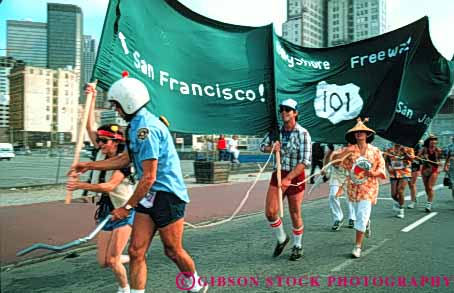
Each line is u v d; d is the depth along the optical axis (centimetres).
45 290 497
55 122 7544
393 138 916
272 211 604
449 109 3856
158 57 484
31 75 7300
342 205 1207
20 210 1002
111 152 429
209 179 1716
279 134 590
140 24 469
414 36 678
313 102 650
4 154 3394
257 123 547
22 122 7262
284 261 610
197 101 510
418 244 714
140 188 356
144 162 355
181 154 3606
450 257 630
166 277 539
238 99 538
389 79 679
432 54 938
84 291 495
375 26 11388
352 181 636
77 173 390
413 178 1128
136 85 367
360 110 671
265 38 559
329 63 663
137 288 377
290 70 625
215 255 645
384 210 1104
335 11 11744
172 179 377
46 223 860
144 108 374
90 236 353
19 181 1641
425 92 945
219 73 529
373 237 771
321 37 11838
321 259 621
